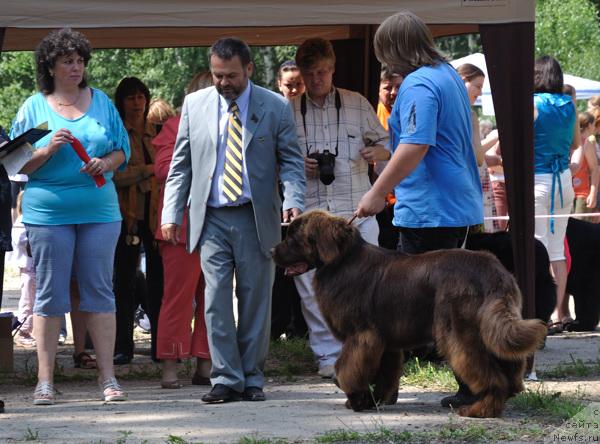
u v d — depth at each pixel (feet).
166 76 121.60
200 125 27.71
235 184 27.27
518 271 31.01
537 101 40.50
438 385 29.81
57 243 27.50
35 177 27.53
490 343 22.97
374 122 33.47
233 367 27.71
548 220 41.55
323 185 32.60
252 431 23.57
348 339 25.14
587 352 37.32
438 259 24.22
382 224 37.81
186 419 25.26
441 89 25.61
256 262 27.66
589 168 52.90
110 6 29.45
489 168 45.93
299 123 32.89
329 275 25.23
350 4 30.48
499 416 24.25
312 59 32.40
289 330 42.19
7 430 24.22
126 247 36.78
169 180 28.35
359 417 25.09
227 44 27.22
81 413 26.48
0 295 29.76
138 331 48.03
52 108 28.02
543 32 124.98
